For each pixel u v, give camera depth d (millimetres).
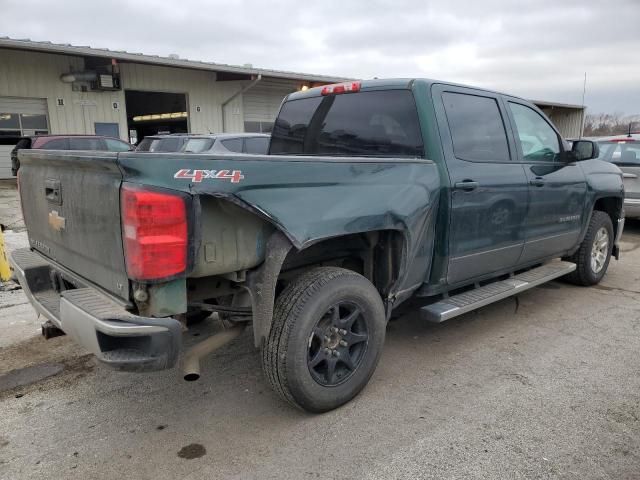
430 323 4688
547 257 4980
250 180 2570
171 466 2664
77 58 17047
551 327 4570
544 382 3523
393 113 3803
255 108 22219
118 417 3141
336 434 2928
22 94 16203
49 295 3242
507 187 4105
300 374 2893
